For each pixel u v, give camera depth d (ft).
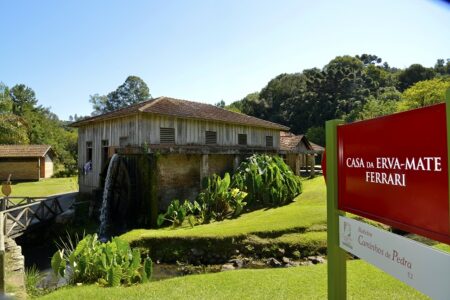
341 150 10.84
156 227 41.98
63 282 26.48
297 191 51.96
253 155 55.47
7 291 19.49
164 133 52.08
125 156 47.93
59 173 111.75
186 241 32.65
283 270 21.56
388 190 8.41
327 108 151.02
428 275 6.93
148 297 17.22
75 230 45.50
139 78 227.20
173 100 61.87
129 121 51.37
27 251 39.88
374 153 9.00
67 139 161.68
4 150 99.40
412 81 169.68
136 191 45.65
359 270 20.44
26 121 131.75
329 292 11.24
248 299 16.47
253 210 46.39
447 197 6.61
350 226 10.19
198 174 54.90
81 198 61.52
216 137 61.00
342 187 10.78
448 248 23.91
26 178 98.73
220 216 43.93
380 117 8.74
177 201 42.27
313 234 33.14
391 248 8.13
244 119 68.39
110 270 20.08
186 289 18.25
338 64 191.83
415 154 7.50
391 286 17.53
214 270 28.96
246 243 32.12
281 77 210.59
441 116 6.79
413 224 7.52
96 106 232.32
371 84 168.14
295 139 88.33
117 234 42.68
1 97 123.65
